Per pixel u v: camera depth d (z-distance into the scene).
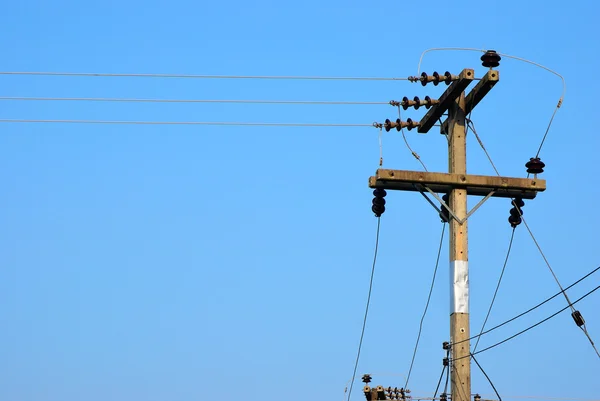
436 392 37.03
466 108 37.56
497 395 36.00
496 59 36.75
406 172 36.41
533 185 37.06
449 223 36.75
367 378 48.78
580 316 34.06
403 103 38.34
